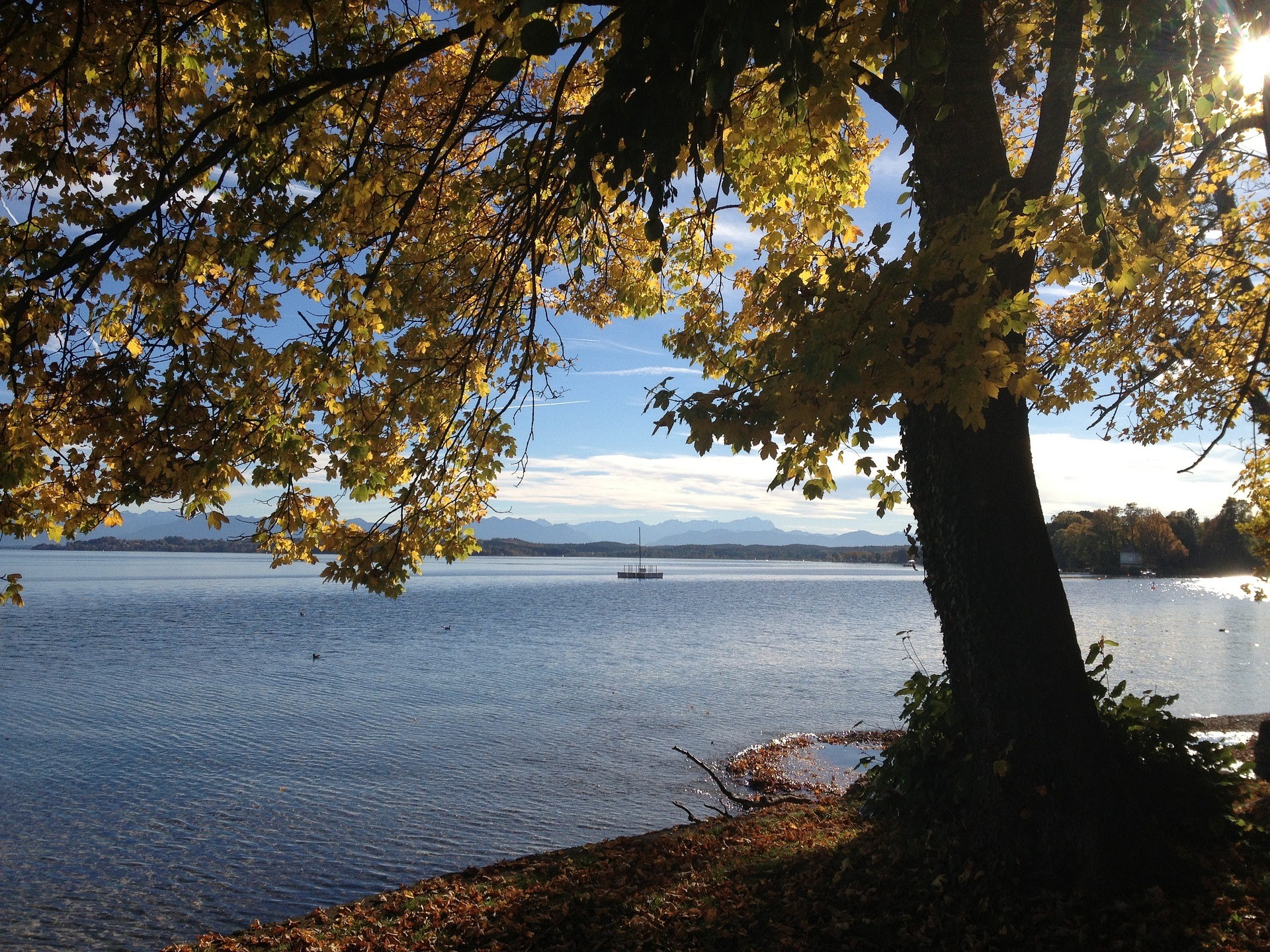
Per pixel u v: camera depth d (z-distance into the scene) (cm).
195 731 2441
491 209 816
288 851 1440
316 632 5875
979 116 579
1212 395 1016
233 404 564
